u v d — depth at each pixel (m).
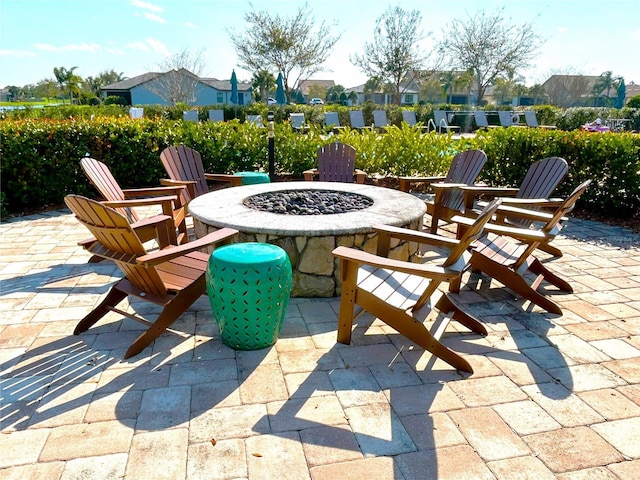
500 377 2.36
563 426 1.99
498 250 3.38
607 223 5.54
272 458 1.79
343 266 2.50
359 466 1.76
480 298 3.34
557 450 1.85
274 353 2.54
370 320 2.96
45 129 5.78
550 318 3.03
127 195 4.20
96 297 3.24
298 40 22.17
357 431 1.94
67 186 6.09
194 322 2.88
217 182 7.28
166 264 2.93
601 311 3.13
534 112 19.38
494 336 2.78
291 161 7.43
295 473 1.72
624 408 2.12
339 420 2.01
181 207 4.43
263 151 7.34
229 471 1.72
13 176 5.59
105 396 2.14
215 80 43.69
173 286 2.61
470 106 23.16
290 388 2.23
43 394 2.15
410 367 2.43
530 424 2.00
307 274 3.26
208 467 1.74
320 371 2.38
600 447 1.87
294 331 2.80
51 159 5.84
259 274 2.36
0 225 5.13
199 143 7.00
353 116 18.08
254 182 5.51
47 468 1.72
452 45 24.11
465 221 3.25
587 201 5.88
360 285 2.54
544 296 3.39
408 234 2.87
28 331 2.75
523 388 2.26
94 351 2.54
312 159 7.41
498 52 23.58
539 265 3.51
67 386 2.21
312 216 3.52
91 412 2.03
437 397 2.18
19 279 3.56
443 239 2.76
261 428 1.95
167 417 2.01
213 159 7.12
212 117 20.08
